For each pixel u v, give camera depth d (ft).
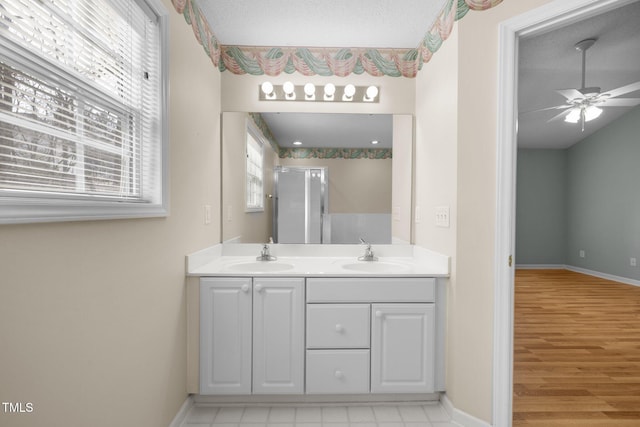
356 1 6.14
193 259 6.01
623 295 14.21
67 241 2.99
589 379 7.26
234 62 7.73
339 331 6.00
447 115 6.06
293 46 7.79
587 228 18.72
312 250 7.97
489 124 5.41
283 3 6.20
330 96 7.84
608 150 17.37
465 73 5.57
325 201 7.95
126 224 3.93
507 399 5.25
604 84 12.34
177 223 5.40
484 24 5.42
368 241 7.97
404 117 7.85
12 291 2.44
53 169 3.02
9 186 2.59
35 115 2.76
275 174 7.90
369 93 7.63
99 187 3.72
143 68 4.52
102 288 3.50
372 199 7.94
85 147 3.45
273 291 5.99
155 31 4.69
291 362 6.01
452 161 5.84
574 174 19.66
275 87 7.79
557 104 14.05
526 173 20.30
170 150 5.06
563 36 9.23
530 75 11.60
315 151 7.91
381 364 6.04
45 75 2.82
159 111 4.69
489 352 5.39
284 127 7.88
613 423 5.77
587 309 12.28
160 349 4.88
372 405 6.23
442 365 6.11
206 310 5.95
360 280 6.02
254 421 5.74
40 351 2.70
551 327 10.44
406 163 7.86
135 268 4.14
